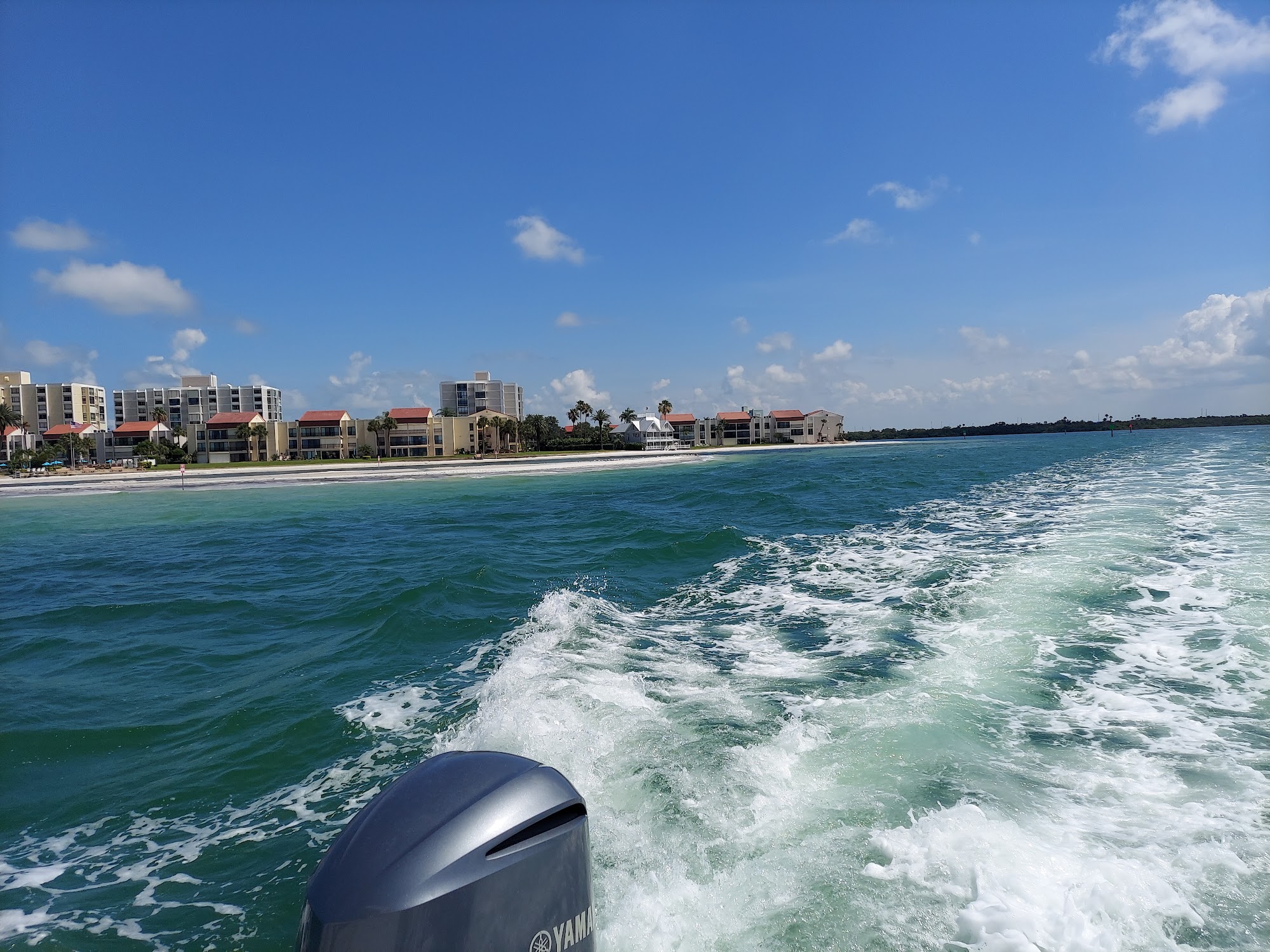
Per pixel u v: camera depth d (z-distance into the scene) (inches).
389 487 2098.9
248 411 4982.8
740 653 278.2
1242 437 3277.6
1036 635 271.7
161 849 171.2
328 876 67.1
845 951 104.2
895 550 499.5
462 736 212.7
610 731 195.2
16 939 137.6
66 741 236.7
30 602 501.0
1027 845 129.6
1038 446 3454.7
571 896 72.3
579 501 1251.8
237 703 265.9
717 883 123.3
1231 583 328.2
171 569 647.8
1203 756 166.9
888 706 208.4
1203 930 105.3
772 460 3358.8
